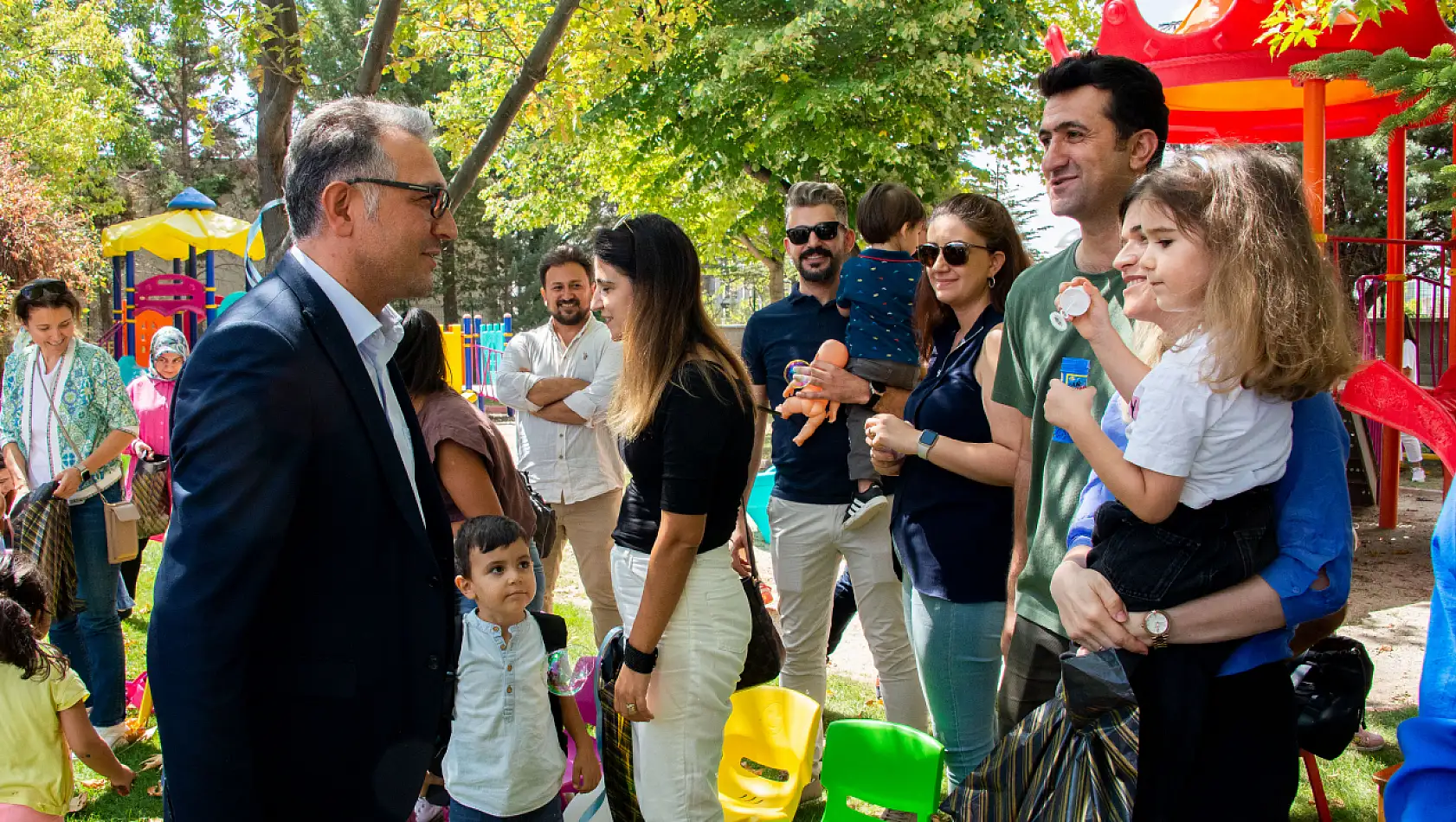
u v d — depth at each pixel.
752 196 14.75
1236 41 5.35
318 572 1.66
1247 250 1.56
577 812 3.01
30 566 3.18
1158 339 1.85
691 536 2.38
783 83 11.84
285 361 1.59
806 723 3.11
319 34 4.43
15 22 18.91
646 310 2.43
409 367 3.25
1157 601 1.64
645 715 2.44
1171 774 1.65
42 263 12.30
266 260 4.15
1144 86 2.15
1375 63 3.82
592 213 26.06
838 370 3.52
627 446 2.51
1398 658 4.98
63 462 4.15
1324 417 1.71
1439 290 8.82
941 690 2.86
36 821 2.93
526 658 2.80
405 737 1.75
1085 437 1.70
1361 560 7.16
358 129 1.76
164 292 14.91
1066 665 1.68
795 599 3.85
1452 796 1.36
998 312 2.96
